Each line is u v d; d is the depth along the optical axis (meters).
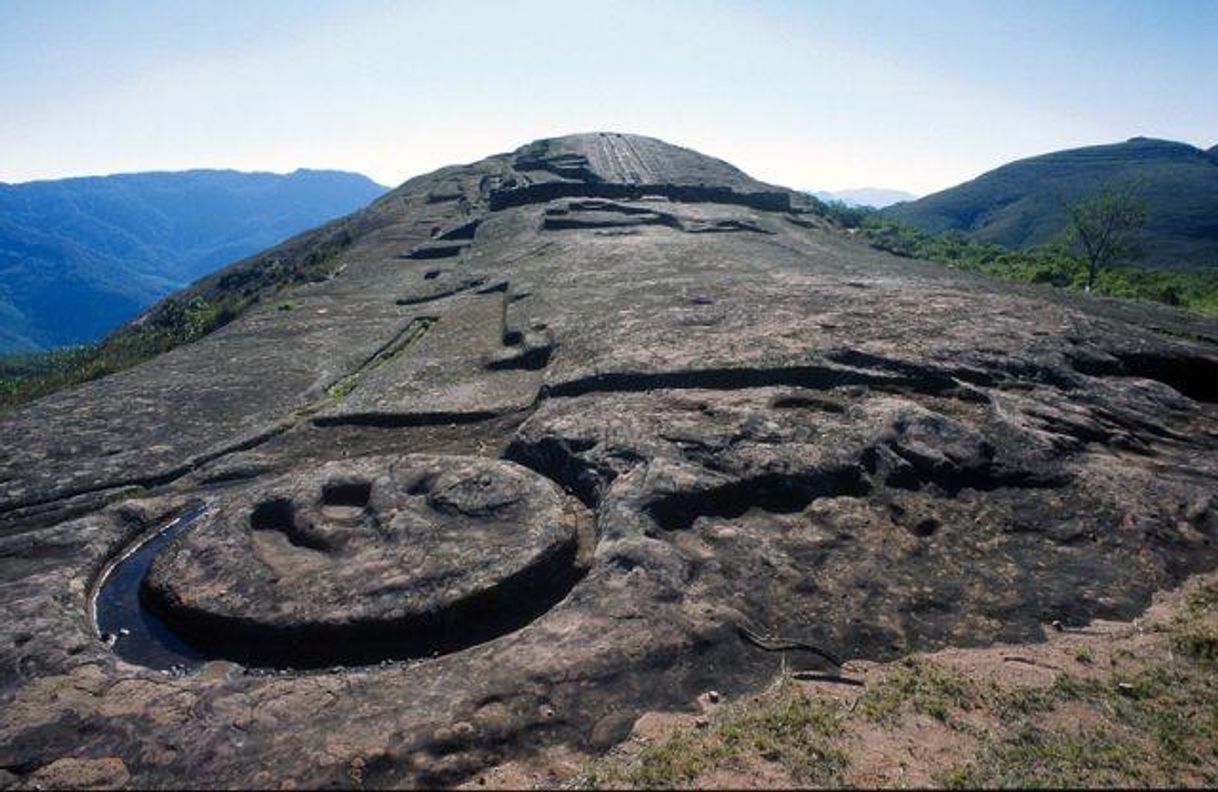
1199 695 7.23
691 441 11.89
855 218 63.50
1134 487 10.98
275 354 20.20
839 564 9.52
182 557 10.04
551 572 9.55
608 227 35.44
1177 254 105.69
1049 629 8.48
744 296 20.12
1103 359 15.38
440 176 66.88
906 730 6.75
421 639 8.62
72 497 12.46
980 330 16.41
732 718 6.95
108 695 7.53
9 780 6.52
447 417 15.05
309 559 10.10
